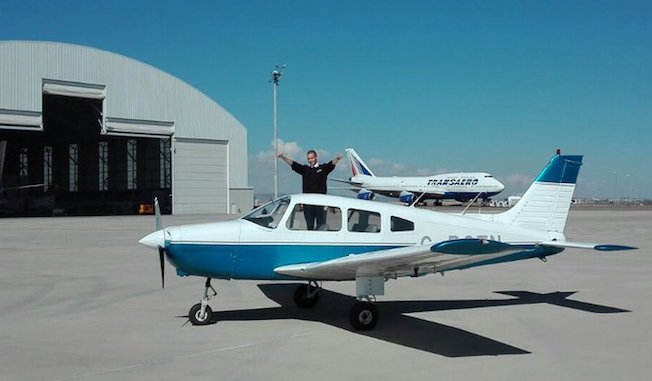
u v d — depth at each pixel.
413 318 7.74
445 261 6.90
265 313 8.05
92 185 57.06
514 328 7.15
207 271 7.38
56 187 58.47
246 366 5.48
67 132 53.44
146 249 17.19
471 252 6.00
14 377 5.10
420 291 9.91
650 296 9.47
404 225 7.92
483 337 6.68
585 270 12.84
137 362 5.59
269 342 6.42
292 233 7.53
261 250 7.45
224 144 46.78
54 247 17.83
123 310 8.24
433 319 7.68
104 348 6.11
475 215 8.95
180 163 44.44
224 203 46.88
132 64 41.56
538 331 6.99
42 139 57.59
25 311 8.16
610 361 5.71
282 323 7.41
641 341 6.51
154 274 11.93
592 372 5.35
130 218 39.91
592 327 7.21
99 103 41.47
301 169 9.09
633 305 8.66
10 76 36.09
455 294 9.62
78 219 38.59
